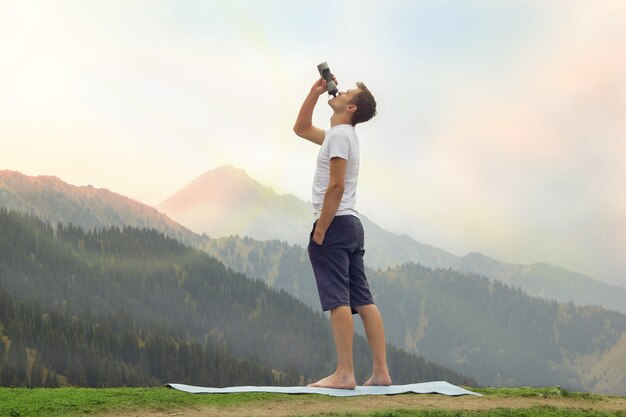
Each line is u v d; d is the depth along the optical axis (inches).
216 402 229.0
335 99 312.0
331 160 295.0
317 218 301.7
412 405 249.8
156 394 233.1
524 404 264.7
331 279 292.5
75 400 217.8
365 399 258.1
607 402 291.1
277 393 252.2
